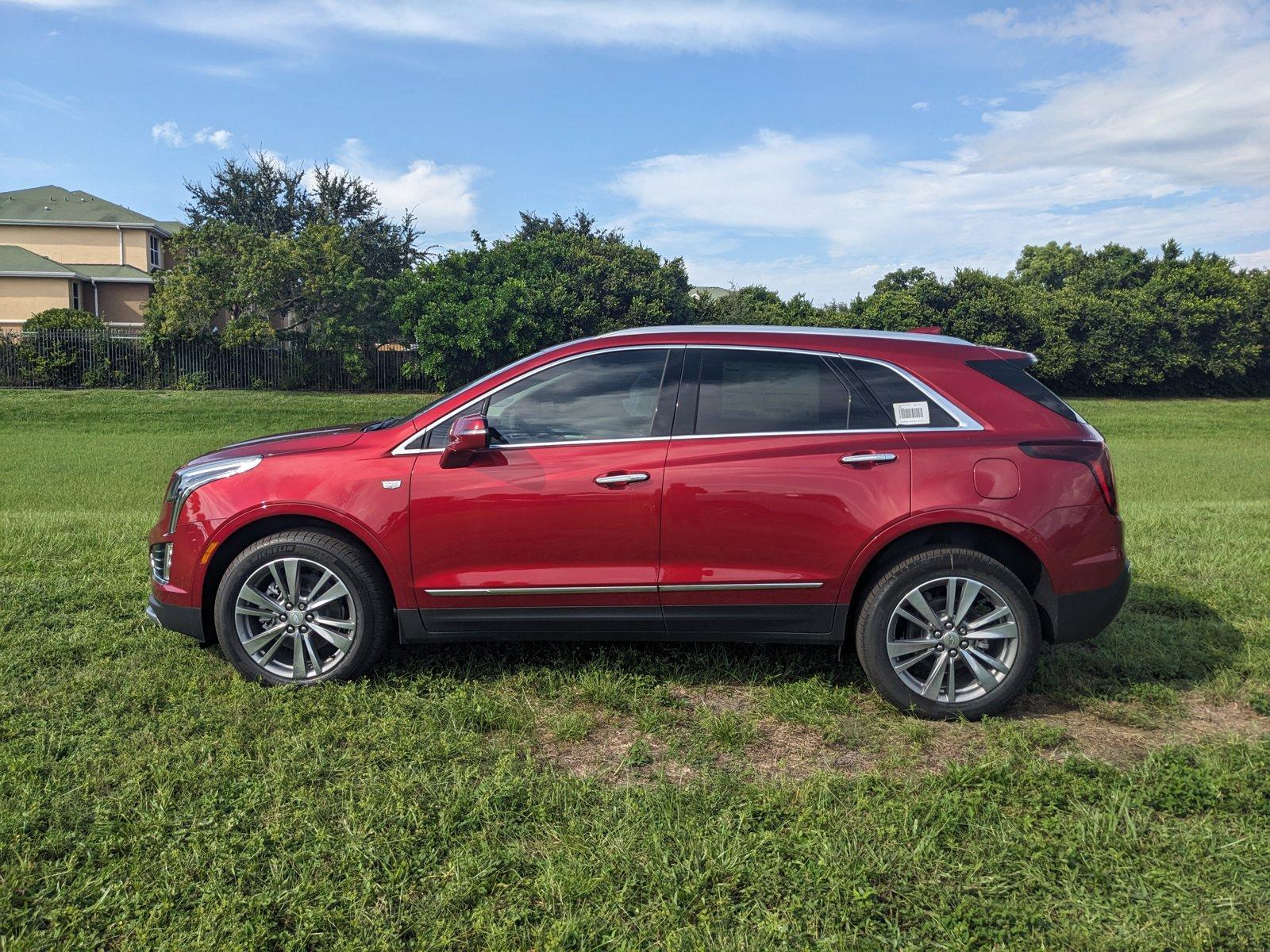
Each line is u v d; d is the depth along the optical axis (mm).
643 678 4492
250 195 50156
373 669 4535
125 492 13664
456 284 33469
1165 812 3268
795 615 4238
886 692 4176
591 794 3350
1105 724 4113
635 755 3686
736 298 42031
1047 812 3242
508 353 33656
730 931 2592
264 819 3154
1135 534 8211
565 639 4367
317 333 34875
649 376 4336
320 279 33438
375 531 4234
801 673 4656
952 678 4113
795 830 3096
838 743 3893
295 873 2840
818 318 40094
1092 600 4133
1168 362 41938
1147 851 3002
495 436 4309
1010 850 2992
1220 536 8055
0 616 5258
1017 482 4090
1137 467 20141
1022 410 4227
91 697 4191
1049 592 4137
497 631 4328
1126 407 39250
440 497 4223
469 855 2930
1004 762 3582
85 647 4770
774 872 2842
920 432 4180
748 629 4281
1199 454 24562
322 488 4273
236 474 4371
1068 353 40250
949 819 3152
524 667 4621
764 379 4309
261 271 33094
